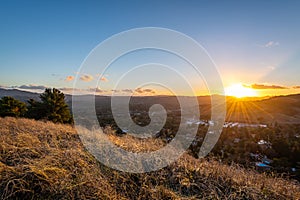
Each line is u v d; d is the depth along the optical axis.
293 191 3.02
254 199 2.78
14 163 3.19
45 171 2.89
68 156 3.46
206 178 3.24
